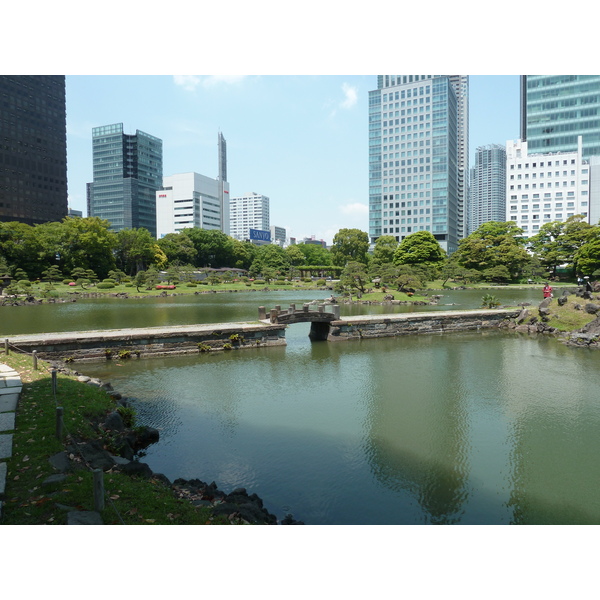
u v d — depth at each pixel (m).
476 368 26.23
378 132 173.12
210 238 148.25
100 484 8.66
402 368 26.28
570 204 145.00
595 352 30.84
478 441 15.98
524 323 41.31
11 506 8.64
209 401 20.09
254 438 16.06
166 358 28.23
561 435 16.53
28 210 145.12
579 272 92.56
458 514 11.39
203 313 51.31
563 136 151.50
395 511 11.48
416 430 16.95
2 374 18.91
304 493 12.37
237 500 11.04
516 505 11.87
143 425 16.89
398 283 72.31
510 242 104.56
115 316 48.09
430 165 164.38
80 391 17.33
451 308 56.97
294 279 125.50
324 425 17.36
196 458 14.43
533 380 23.73
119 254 122.25
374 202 175.50
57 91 153.62
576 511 11.59
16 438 12.05
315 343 34.06
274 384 22.81
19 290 72.06
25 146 143.62
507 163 152.50
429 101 163.38
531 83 155.75
